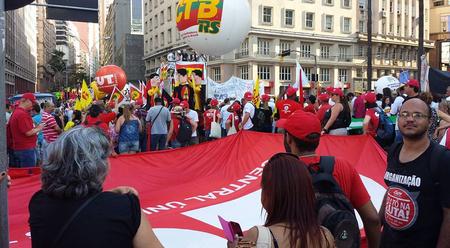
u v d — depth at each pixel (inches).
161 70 706.2
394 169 125.8
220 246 171.6
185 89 625.9
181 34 502.9
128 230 81.4
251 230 89.7
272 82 2315.5
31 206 84.4
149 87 730.8
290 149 125.0
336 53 2588.6
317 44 2490.2
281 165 91.5
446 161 114.4
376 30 2817.4
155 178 223.1
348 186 124.4
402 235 121.5
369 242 133.4
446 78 519.2
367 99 348.8
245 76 2285.9
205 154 238.2
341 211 99.4
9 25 2987.2
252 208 197.2
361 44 2711.6
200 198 202.5
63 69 4520.2
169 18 2679.6
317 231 88.0
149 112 458.0
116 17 4416.8
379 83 796.6
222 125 618.2
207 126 613.3
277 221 90.0
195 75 632.4
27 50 4303.6
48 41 6722.4
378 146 254.7
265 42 2319.1
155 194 207.9
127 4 4116.6
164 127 459.5
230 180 226.5
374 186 234.4
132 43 3668.8
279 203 89.6
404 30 3041.3
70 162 81.4
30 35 4655.5
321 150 251.8
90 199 81.7
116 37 4441.4
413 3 3125.0
